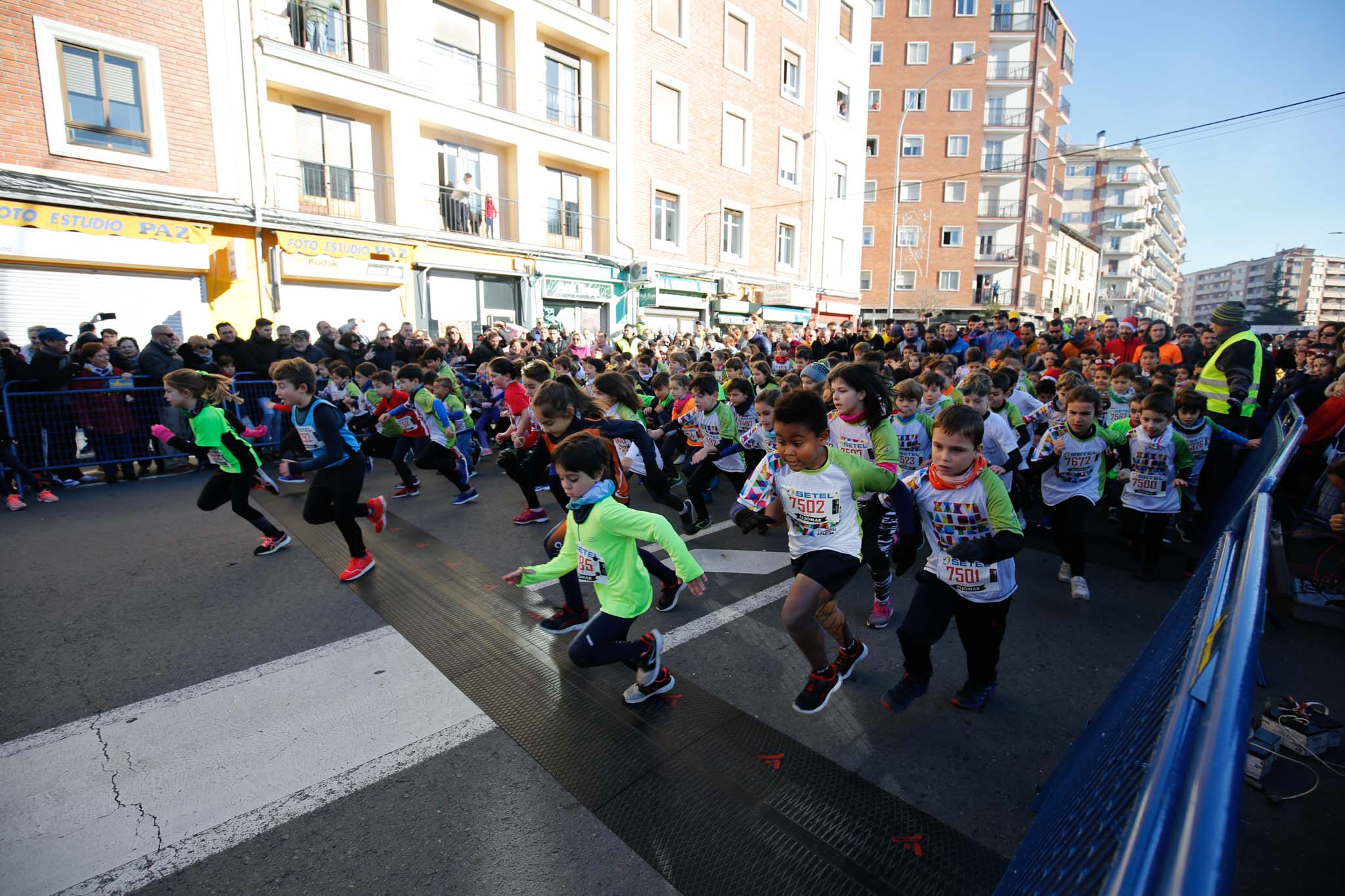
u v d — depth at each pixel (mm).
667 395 7809
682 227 21453
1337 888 2137
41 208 10422
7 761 2646
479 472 8523
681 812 2371
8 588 4418
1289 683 3408
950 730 2893
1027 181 40000
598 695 3135
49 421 7258
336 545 5348
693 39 20906
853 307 29328
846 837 2252
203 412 4707
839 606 4301
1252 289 165625
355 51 14297
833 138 27234
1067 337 11484
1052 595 4410
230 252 12344
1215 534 4707
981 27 38094
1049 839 1522
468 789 2498
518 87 16781
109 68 11109
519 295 17250
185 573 4719
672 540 2727
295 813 2369
